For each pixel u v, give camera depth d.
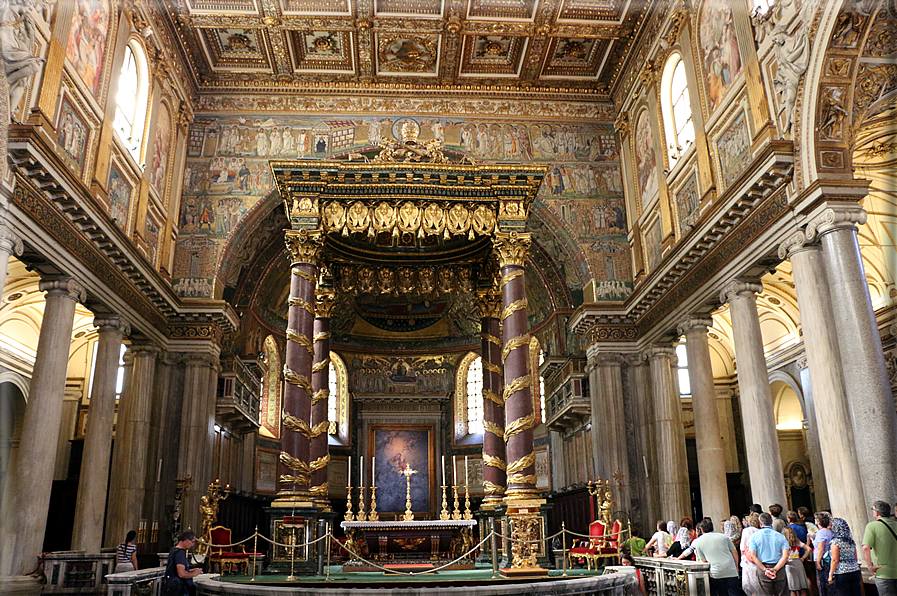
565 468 28.34
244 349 26.53
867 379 12.27
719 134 17.59
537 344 31.17
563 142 25.69
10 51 12.26
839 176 13.42
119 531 19.33
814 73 13.46
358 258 17.41
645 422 22.88
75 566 15.49
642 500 22.39
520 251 14.88
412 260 17.62
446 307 33.84
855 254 12.93
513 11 22.34
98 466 17.33
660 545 14.30
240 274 26.47
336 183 14.79
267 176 24.31
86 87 16.00
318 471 15.95
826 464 13.15
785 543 10.26
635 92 23.78
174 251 23.25
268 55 24.02
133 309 19.47
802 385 27.16
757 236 15.55
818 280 13.68
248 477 27.86
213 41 23.45
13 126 12.45
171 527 20.86
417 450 33.03
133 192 19.30
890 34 13.08
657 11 21.52
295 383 13.78
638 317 23.53
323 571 13.16
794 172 14.00
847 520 12.57
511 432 13.95
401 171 14.71
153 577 12.35
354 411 33.19
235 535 25.83
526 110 25.91
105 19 17.17
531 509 13.30
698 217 18.75
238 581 11.09
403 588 9.73
